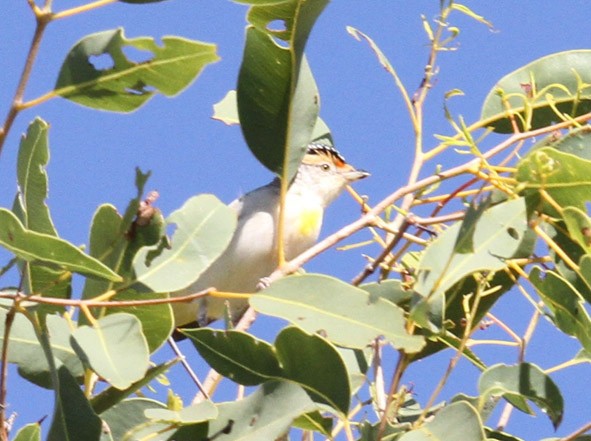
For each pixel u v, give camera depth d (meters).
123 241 7.20
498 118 9.59
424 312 7.18
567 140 8.24
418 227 8.14
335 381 7.16
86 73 6.57
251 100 8.12
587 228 7.59
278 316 7.09
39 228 7.23
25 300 6.56
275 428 7.12
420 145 8.63
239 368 7.32
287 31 7.81
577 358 8.09
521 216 7.48
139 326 6.70
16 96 6.00
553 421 7.75
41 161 7.27
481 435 6.93
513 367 7.81
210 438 7.16
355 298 7.18
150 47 6.51
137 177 7.07
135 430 7.25
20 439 7.17
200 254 7.35
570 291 7.64
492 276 8.06
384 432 7.29
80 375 7.52
